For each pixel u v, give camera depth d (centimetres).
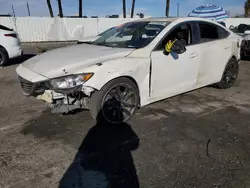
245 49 880
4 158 270
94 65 308
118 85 329
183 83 417
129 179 240
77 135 323
